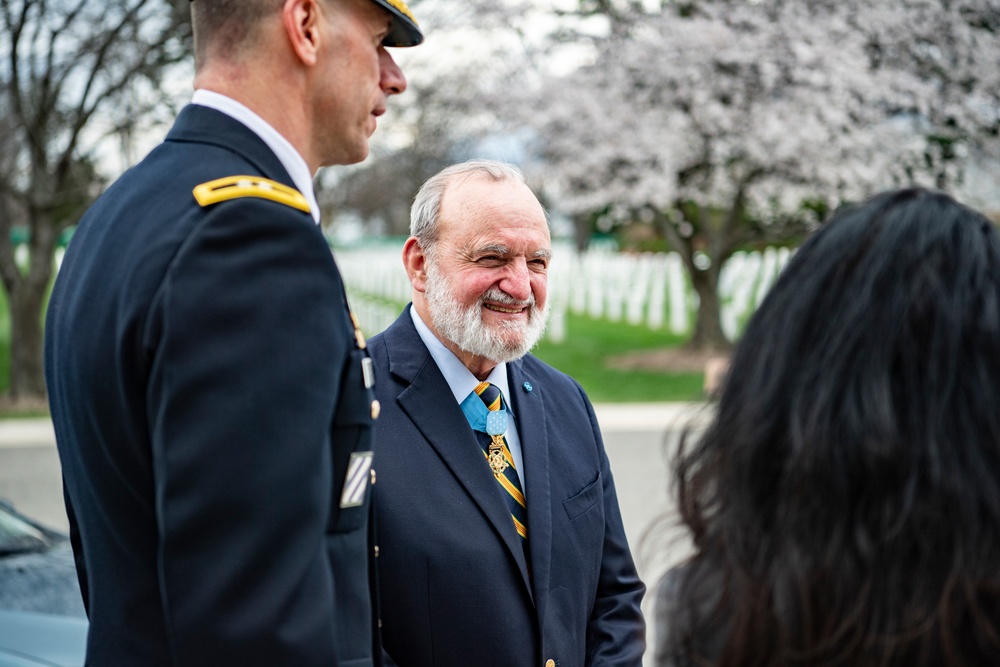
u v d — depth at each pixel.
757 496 1.18
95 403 1.35
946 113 12.89
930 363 1.11
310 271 1.37
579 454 2.33
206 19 1.50
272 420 1.29
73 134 12.05
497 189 2.24
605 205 16.16
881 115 13.36
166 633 1.36
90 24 11.45
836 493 1.11
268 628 1.26
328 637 1.31
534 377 2.40
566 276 22.06
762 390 1.19
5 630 3.06
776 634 1.13
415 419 2.15
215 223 1.32
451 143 21.80
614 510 2.40
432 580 2.01
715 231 17.14
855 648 1.09
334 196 25.09
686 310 17.91
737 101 13.63
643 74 14.21
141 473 1.35
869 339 1.13
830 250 1.20
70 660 2.93
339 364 1.39
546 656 2.06
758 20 13.15
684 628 1.22
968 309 1.12
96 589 1.43
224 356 1.28
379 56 1.65
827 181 13.79
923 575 1.08
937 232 1.16
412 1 14.25
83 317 1.38
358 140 1.58
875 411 1.10
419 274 2.32
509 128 15.45
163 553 1.27
